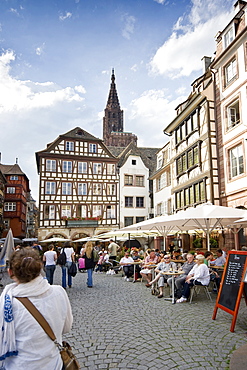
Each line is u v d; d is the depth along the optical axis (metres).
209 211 8.95
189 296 8.45
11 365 1.76
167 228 14.41
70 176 32.66
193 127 19.80
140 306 7.18
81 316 6.34
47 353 1.82
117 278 13.58
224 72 16.98
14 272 1.88
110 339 4.81
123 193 34.25
